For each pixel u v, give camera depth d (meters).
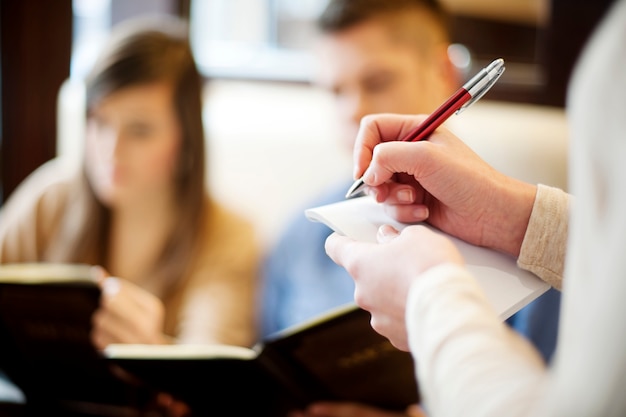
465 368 0.38
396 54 1.31
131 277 1.46
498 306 0.53
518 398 0.35
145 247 1.45
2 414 1.09
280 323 1.45
